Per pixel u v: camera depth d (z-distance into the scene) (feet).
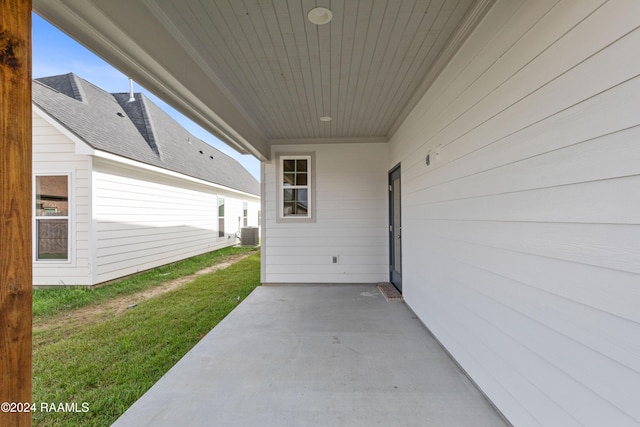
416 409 6.24
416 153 11.59
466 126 7.28
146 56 6.18
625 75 3.35
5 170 2.83
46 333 10.77
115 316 12.64
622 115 3.39
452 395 6.70
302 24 6.88
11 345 2.84
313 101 11.68
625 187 3.38
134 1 5.69
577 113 4.00
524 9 5.08
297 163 18.03
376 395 6.75
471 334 7.14
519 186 5.25
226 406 6.43
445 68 8.54
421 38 7.49
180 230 27.37
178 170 25.45
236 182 44.70
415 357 8.55
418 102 11.25
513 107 5.40
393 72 9.33
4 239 2.81
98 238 17.69
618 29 3.42
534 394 4.90
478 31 6.63
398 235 15.70
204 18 6.59
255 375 7.65
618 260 3.47
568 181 4.17
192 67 8.05
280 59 8.45
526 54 5.03
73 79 23.32
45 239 17.31
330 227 17.76
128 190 20.33
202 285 18.08
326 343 9.56
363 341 9.69
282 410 6.28
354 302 14.14
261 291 16.38
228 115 10.83
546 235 4.59
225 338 9.98
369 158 17.67
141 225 21.74
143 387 7.30
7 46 2.86
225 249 36.88
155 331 10.85
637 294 3.27
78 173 17.22
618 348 3.48
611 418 3.55
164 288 17.71
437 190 9.30
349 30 7.14
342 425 5.82
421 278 11.15
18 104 2.93
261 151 16.16
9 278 2.83
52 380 7.68
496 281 6.02
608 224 3.58
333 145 17.76
